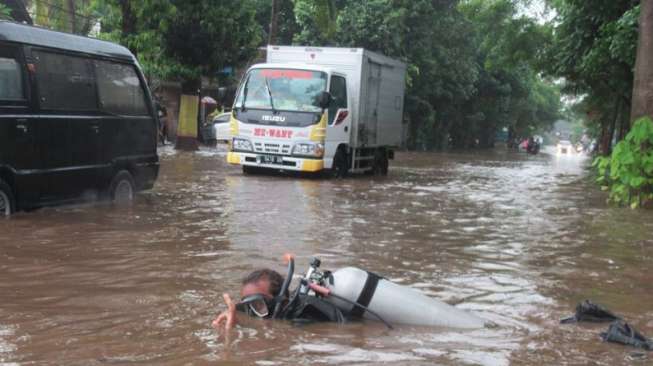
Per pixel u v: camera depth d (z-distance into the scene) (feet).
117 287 20.51
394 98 73.72
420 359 14.85
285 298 17.44
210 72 89.81
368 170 70.69
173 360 14.32
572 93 102.22
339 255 26.43
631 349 16.03
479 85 194.59
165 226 31.42
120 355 14.57
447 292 21.34
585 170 99.04
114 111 37.81
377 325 17.12
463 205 45.34
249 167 61.16
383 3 126.93
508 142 274.36
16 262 23.49
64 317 17.35
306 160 58.18
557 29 78.69
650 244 31.40
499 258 27.27
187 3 83.61
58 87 33.78
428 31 140.77
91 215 33.71
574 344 16.31
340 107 61.46
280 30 134.51
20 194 31.89
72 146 34.58
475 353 15.42
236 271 22.97
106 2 81.25
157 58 84.43
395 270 24.31
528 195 54.70
